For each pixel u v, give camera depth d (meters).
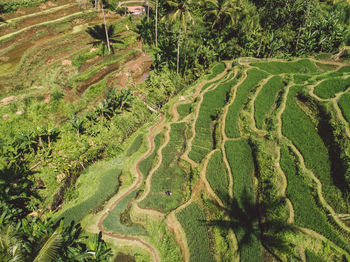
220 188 23.39
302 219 18.97
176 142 30.52
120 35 49.47
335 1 53.81
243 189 22.81
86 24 50.22
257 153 24.72
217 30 47.25
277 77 34.03
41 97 33.78
